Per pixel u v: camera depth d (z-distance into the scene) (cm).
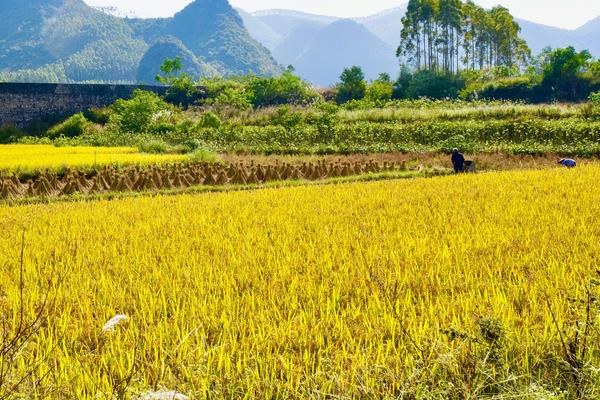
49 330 510
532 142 3425
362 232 965
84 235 1030
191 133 4412
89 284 676
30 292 621
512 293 602
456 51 10762
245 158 3262
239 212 1295
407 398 394
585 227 936
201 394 395
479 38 11838
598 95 4997
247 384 402
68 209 1451
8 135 5572
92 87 6275
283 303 590
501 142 3500
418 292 612
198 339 471
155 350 446
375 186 1834
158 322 526
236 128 4556
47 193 2036
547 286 602
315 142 3944
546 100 6962
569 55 7188
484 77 8488
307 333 495
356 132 3962
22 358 432
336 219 1136
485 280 650
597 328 446
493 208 1203
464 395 384
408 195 1531
